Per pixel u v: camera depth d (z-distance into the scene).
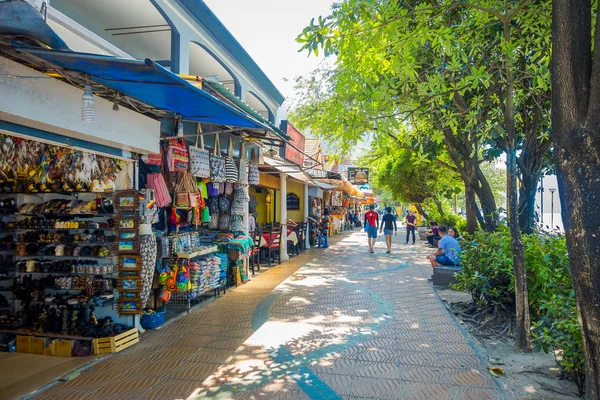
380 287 9.88
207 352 5.64
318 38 5.27
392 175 19.97
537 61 7.22
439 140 7.14
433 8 5.59
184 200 7.68
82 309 5.96
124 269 6.09
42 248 6.24
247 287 9.88
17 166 5.34
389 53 6.43
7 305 6.37
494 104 8.79
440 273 9.78
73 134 4.94
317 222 19.88
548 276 5.83
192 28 8.17
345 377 4.82
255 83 12.07
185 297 7.66
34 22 3.50
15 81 4.02
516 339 5.72
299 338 6.20
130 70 4.15
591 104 3.07
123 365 5.20
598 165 3.03
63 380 4.76
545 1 6.49
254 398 4.32
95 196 6.45
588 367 3.11
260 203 17.61
